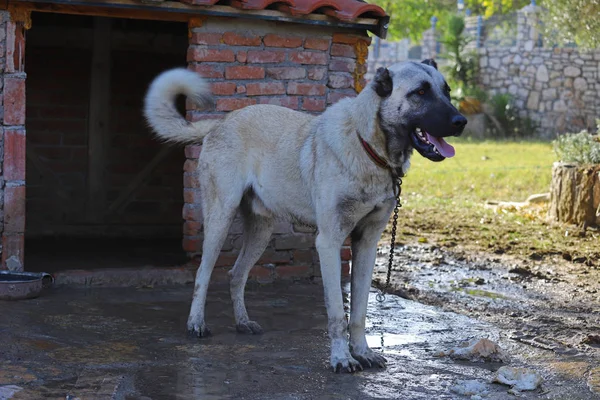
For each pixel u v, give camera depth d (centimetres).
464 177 1543
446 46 2675
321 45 748
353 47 762
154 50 1022
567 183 1067
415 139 488
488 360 530
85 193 1021
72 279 707
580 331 607
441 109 476
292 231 752
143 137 1037
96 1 662
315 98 752
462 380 484
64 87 1012
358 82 766
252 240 596
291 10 704
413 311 662
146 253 894
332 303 509
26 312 614
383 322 625
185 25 1030
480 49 2558
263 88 735
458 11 3189
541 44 2397
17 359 499
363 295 525
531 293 733
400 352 548
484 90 2541
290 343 560
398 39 3319
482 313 659
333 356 504
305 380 481
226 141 575
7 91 672
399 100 484
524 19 2419
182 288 717
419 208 1214
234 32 722
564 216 1076
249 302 676
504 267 841
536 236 1001
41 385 454
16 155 679
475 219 1125
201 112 722
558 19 1397
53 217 1011
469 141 2242
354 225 517
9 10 668
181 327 594
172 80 599
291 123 562
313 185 525
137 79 1033
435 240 981
